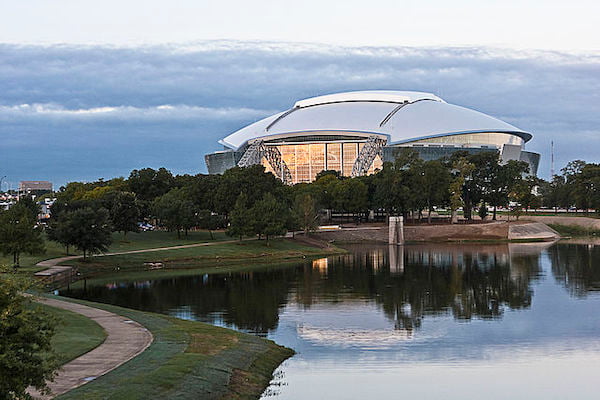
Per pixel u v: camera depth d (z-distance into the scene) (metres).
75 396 29.20
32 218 101.19
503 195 181.00
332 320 60.31
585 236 172.88
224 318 61.06
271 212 128.00
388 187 168.62
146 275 94.38
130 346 39.97
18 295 24.75
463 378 41.59
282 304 68.88
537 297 73.06
